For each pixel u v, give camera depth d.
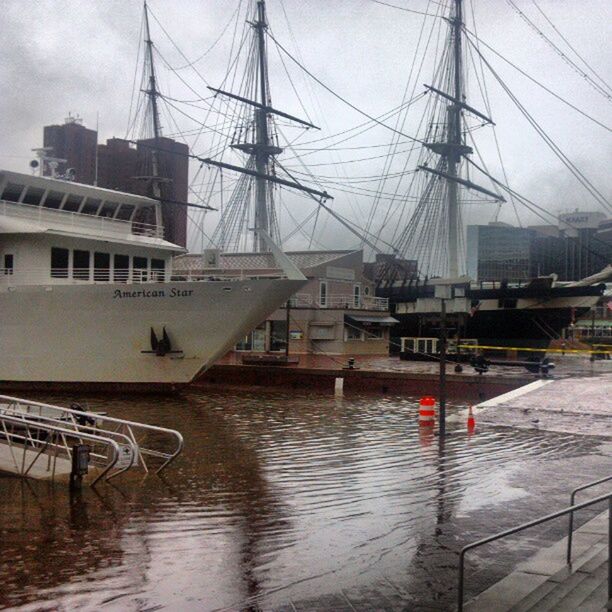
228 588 10.26
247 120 79.88
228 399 35.31
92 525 13.41
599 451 20.61
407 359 53.50
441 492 15.92
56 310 33.97
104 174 93.38
